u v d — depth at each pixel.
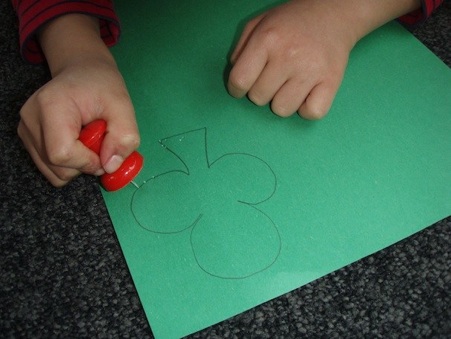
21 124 0.30
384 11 0.35
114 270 0.27
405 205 0.29
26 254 0.28
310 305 0.26
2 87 0.34
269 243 0.28
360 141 0.31
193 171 0.30
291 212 0.29
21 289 0.27
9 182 0.30
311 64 0.32
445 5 0.39
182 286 0.27
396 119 0.32
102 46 0.33
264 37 0.32
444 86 0.34
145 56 0.35
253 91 0.32
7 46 0.36
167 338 0.25
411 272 0.27
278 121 0.32
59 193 0.30
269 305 0.26
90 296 0.26
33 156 0.29
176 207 0.29
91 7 0.33
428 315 0.26
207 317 0.26
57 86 0.28
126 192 0.29
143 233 0.28
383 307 0.26
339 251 0.28
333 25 0.34
